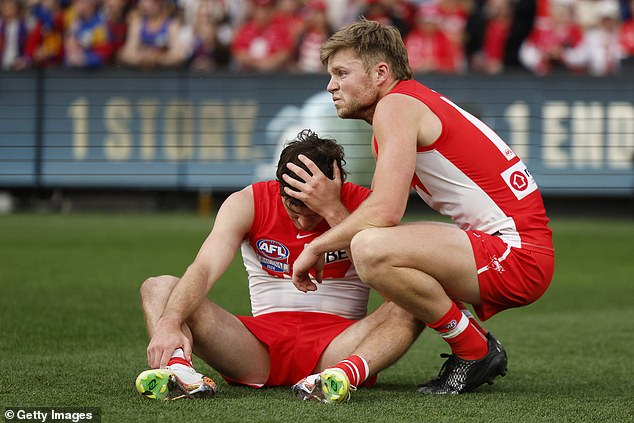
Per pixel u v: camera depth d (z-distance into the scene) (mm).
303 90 41438
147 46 44438
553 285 24719
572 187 40438
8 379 11711
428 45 42625
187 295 10781
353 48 11594
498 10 42781
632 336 17078
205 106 41812
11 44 45094
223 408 9984
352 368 10711
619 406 10664
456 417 9852
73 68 42000
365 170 38656
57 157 41938
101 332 16562
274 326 11711
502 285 11211
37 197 44156
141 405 10062
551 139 40531
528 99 40531
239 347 11469
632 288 24156
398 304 11078
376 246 10805
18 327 16906
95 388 11109
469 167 11336
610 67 43375
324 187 11094
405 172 10938
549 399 11070
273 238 11719
